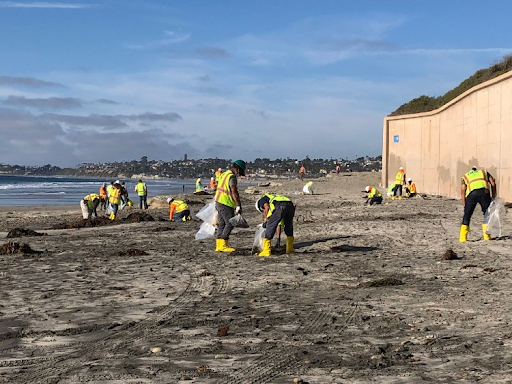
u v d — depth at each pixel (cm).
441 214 2347
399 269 1129
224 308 824
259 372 538
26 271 1185
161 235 1908
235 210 1458
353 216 2359
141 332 699
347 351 602
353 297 880
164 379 521
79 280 1074
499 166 2825
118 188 2688
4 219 3180
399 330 684
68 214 3519
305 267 1185
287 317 759
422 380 508
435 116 3944
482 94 3069
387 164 4769
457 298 852
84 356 603
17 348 638
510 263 1160
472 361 558
